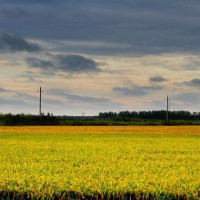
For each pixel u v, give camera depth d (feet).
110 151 97.30
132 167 65.82
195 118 497.46
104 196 46.75
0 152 94.27
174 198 46.32
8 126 296.51
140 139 153.07
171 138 160.76
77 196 46.70
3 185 49.26
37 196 45.88
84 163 72.43
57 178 53.11
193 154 91.09
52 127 280.72
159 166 69.67
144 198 46.26
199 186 49.47
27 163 72.69
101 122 339.57
